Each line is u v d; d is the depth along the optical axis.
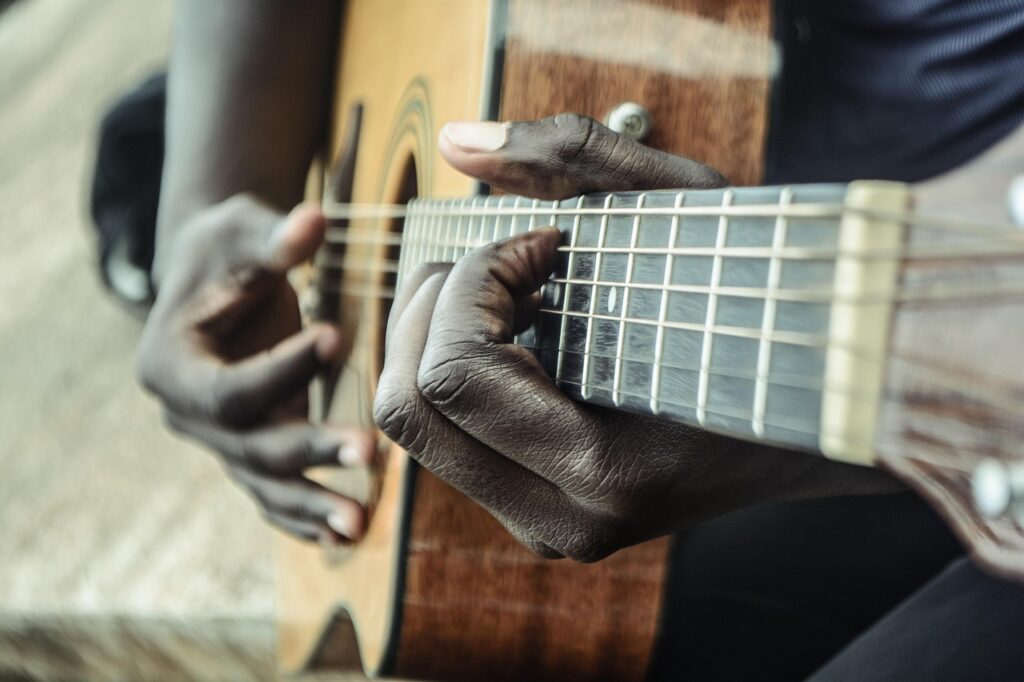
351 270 0.56
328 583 0.57
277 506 0.54
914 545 0.50
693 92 0.44
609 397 0.34
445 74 0.47
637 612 0.47
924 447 0.26
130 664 0.71
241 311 0.56
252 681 0.69
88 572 0.72
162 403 0.57
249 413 0.52
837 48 0.49
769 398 0.28
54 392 0.93
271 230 0.54
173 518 0.76
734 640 0.50
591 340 0.35
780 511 0.52
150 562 0.72
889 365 0.26
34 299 1.05
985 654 0.35
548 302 0.36
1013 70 0.47
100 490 0.80
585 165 0.38
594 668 0.48
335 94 0.64
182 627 0.69
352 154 0.60
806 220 0.28
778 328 0.28
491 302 0.35
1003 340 0.25
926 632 0.36
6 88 1.48
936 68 0.48
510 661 0.47
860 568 0.50
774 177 0.50
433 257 0.44
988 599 0.36
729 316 0.30
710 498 0.37
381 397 0.37
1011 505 0.24
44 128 1.34
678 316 0.31
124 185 0.83
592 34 0.44
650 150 0.38
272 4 0.59
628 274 0.33
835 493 0.37
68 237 1.13
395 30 0.54
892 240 0.26
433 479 0.45
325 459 0.51
